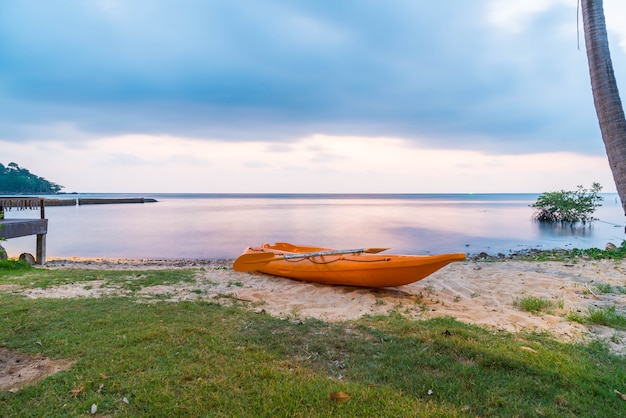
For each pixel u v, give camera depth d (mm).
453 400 3008
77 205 70500
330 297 6586
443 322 4945
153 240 21375
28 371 3457
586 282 7355
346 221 33094
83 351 3842
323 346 4066
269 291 7055
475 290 6996
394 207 62906
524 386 3209
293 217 38125
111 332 4355
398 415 2799
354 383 3258
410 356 3789
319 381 3268
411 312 5594
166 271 9195
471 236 22500
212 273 8938
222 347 3965
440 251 17172
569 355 3881
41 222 11602
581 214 29750
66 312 5133
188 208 58281
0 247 10062
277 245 10430
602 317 4984
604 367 3627
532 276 8039
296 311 5578
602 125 9156
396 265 6609
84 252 17594
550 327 4824
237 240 21266
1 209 13805
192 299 6223
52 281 7434
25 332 4371
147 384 3193
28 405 2908
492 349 3910
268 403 2924
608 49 9070
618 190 8992
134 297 6258
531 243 19625
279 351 3934
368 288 7250
